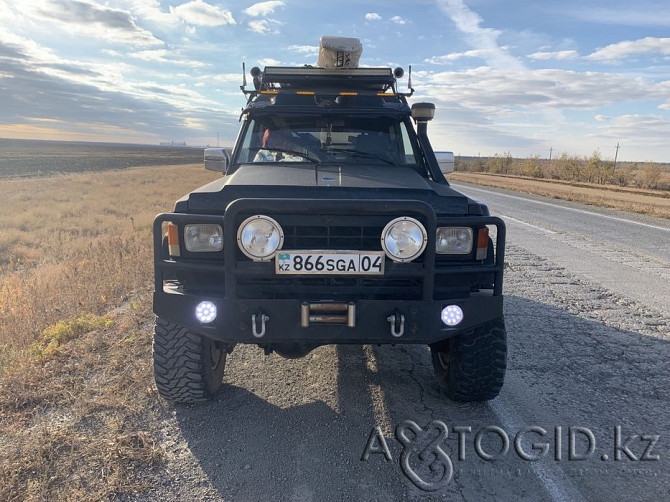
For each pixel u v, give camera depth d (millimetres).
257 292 3195
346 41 5535
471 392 3768
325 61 5609
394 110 4770
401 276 3115
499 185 35969
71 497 2758
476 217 3285
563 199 23703
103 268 7973
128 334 5207
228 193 3312
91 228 16797
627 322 5930
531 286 7508
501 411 3811
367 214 3125
